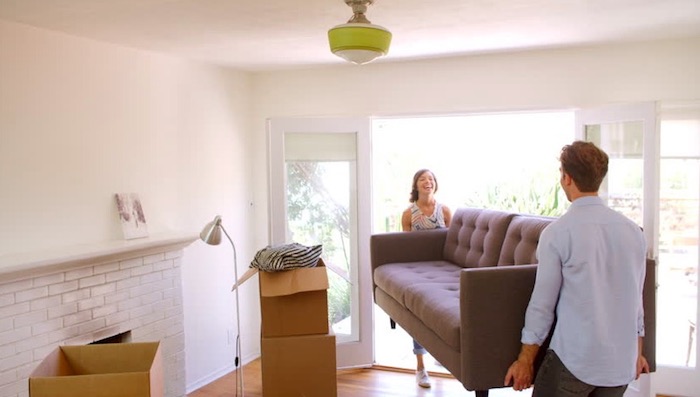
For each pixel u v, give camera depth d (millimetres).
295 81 4410
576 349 1881
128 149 3365
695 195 3643
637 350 1967
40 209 2852
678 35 3428
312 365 2752
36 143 2820
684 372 3592
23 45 2752
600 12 2770
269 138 4148
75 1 2361
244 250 4430
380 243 4070
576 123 3795
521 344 2309
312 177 4277
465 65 4027
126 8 2488
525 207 6438
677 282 3713
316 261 2842
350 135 4258
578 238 1866
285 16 2682
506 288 2307
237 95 4344
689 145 3621
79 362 2031
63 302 2807
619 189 3467
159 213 3596
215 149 4109
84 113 3080
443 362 2670
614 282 1872
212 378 4078
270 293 2641
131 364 2043
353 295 4320
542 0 2516
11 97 2699
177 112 3746
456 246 3963
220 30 2961
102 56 3191
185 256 3820
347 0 2320
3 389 2533
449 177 6852
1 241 2674
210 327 4059
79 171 3055
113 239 3250
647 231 3129
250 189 4504
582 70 3771
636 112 3201
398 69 4191
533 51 3854
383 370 4195
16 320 2586
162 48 3418
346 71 4297
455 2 2502
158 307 3418
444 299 2846
